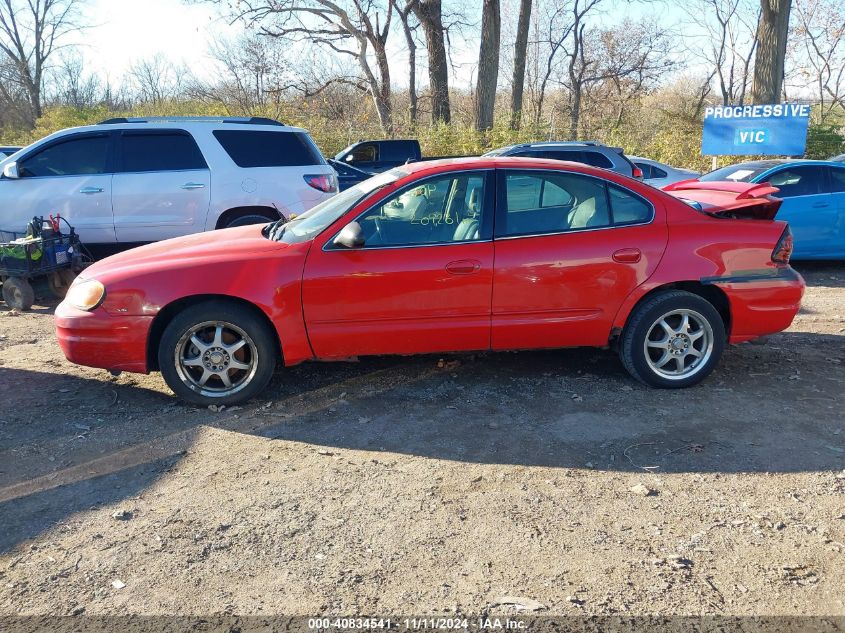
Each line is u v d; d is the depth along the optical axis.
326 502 3.26
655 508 3.19
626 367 4.64
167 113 25.34
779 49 18.89
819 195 8.88
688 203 4.77
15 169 7.73
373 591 2.62
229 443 3.88
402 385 4.73
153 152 7.99
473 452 3.76
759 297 4.54
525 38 24.84
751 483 3.41
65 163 7.91
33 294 7.18
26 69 38.66
